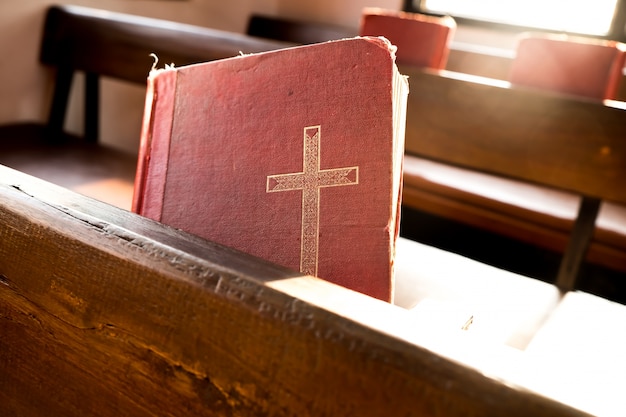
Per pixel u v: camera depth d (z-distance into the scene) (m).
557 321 0.63
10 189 0.41
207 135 0.48
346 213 0.45
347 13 2.23
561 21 1.93
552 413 0.28
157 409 0.37
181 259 0.35
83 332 0.39
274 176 0.46
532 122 1.00
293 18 2.33
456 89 1.08
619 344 0.60
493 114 1.04
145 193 0.50
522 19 1.98
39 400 0.43
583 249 0.99
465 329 0.49
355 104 0.44
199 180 0.48
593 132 0.94
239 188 0.47
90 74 1.46
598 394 0.51
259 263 0.35
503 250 1.38
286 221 0.46
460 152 1.08
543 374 0.30
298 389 0.32
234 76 0.47
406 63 1.37
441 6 2.09
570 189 0.97
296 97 0.45
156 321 0.36
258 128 0.46
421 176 1.40
